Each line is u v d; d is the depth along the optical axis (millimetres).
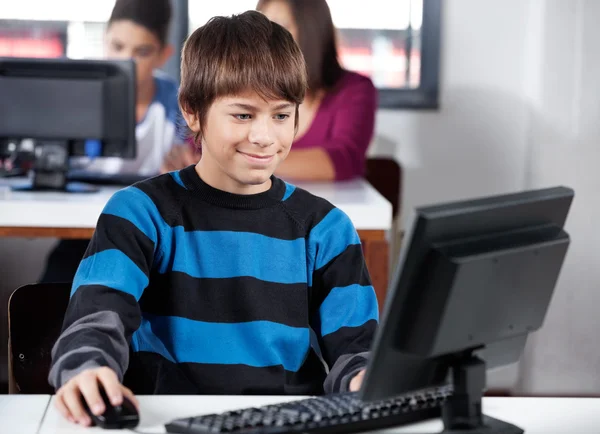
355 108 3404
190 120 1554
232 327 1521
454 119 4250
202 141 1551
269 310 1531
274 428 1127
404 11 4258
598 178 3650
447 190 4293
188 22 4164
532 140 3797
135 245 1477
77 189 3012
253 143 1459
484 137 4262
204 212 1544
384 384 1098
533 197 1146
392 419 1209
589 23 3600
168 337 1519
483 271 1079
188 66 1516
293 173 3217
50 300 1664
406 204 4293
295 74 1479
